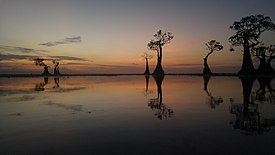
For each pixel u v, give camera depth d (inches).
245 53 2154.3
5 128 259.9
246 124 257.0
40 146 194.9
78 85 1152.8
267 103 419.8
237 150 173.6
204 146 184.1
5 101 514.9
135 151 176.4
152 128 246.8
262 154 165.0
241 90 700.7
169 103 443.2
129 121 284.7
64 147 190.4
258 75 2117.4
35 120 302.5
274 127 241.9
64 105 438.6
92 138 214.2
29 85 1219.2
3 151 184.4
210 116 307.1
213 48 2832.2
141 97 561.3
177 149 178.7
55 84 1296.8
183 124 262.2
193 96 561.9
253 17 2016.5
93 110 375.2
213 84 1041.5
